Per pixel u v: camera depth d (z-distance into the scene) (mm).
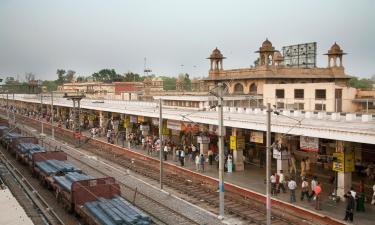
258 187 26422
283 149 26141
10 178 29797
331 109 37562
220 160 21656
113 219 16141
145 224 15727
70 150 45094
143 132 43750
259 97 46344
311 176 28156
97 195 20203
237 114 33125
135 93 78438
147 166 35656
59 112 76438
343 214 20500
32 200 23406
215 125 31953
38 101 76812
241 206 23641
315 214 20719
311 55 58438
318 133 21531
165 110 41281
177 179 30359
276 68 52781
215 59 60375
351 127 20859
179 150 35500
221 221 20859
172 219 21078
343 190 22641
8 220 17703
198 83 75750
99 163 37281
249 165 33906
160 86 90625
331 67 57250
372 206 22016
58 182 23094
